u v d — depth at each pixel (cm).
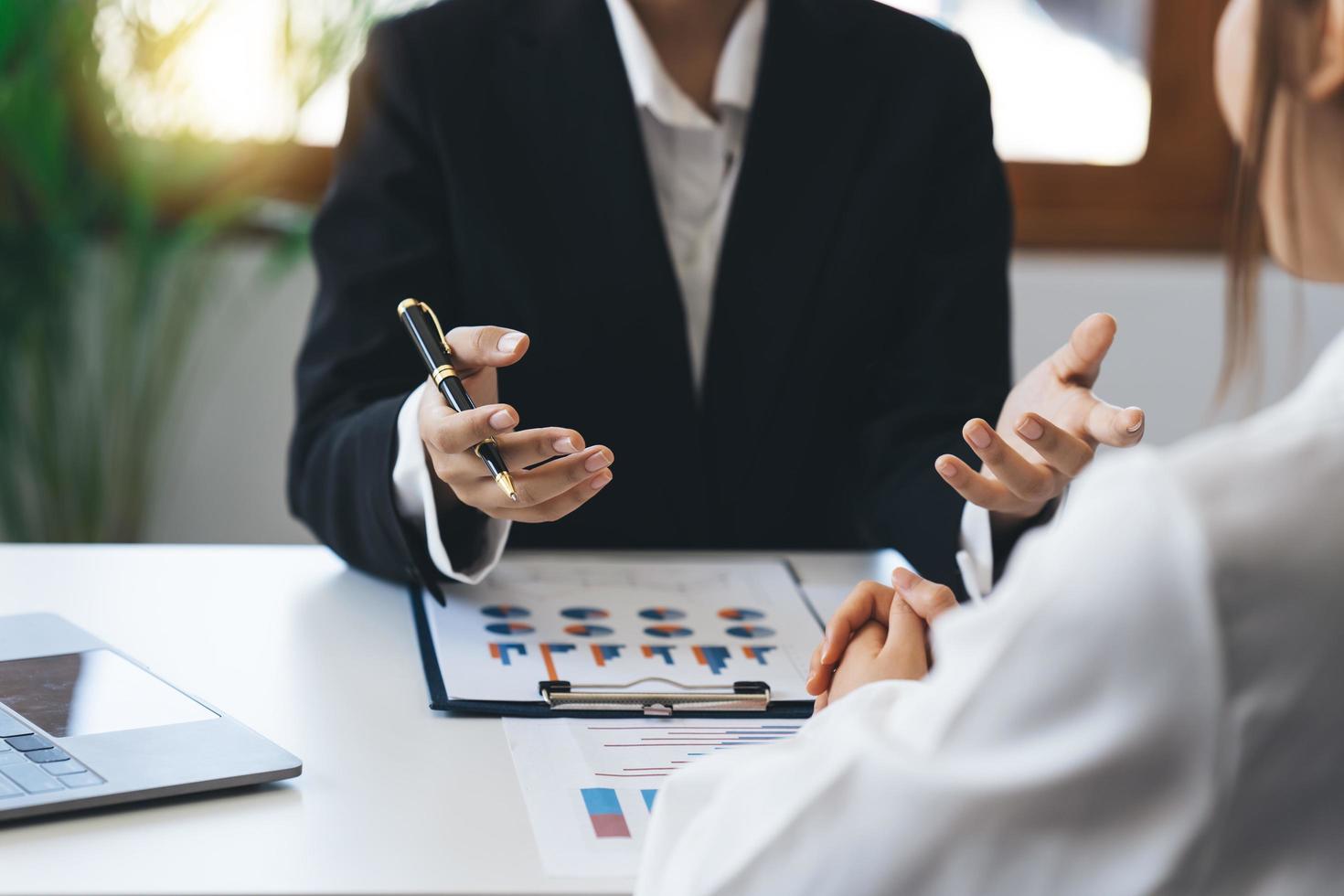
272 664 86
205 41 207
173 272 210
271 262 207
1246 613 40
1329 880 42
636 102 127
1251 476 41
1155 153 241
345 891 59
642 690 83
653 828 57
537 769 73
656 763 74
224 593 98
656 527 129
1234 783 40
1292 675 40
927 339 130
